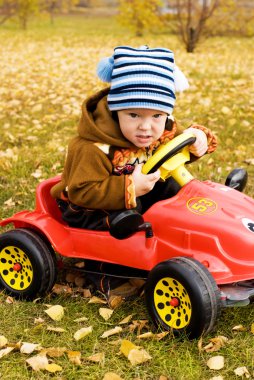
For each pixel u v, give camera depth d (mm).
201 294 2303
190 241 2564
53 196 3010
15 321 2701
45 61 12438
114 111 2717
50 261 2842
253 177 4609
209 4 15336
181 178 2816
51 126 6492
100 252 2816
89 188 2660
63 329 2574
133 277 2854
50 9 30266
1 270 2977
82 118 2768
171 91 2670
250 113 6777
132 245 2703
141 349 2393
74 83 9305
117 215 2531
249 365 2307
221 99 7652
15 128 6449
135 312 2746
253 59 12805
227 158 5109
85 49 15102
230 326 2596
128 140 2734
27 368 2342
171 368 2291
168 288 2475
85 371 2295
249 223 2596
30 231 2896
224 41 17453
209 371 2277
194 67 10992
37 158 5148
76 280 3082
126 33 20844
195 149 2990
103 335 2520
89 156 2678
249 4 20562
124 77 2613
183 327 2422
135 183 2635
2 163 4988
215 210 2641
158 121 2672
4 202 4145
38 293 2854
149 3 18438
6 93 8461
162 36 19234
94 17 32562
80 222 2906
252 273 2441
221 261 2484
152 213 2699
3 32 21453
